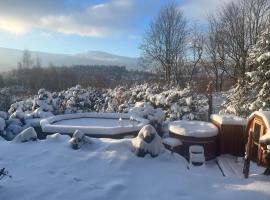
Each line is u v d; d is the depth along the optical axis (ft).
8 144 33.60
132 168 27.71
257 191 23.73
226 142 37.83
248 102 50.96
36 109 62.59
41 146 32.65
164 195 23.04
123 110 63.82
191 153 35.24
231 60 121.70
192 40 133.49
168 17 131.34
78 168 27.22
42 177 25.26
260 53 47.96
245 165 28.25
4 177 25.03
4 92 90.48
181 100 60.03
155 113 55.26
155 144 30.22
